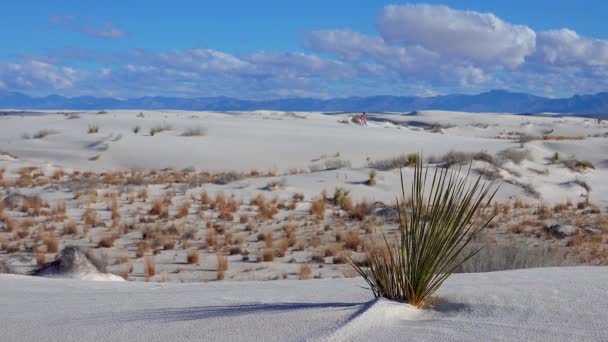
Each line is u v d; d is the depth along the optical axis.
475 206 4.79
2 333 4.13
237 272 14.35
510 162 31.69
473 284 5.54
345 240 17.91
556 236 19.44
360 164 34.66
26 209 22.50
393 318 4.04
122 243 17.92
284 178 29.28
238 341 3.59
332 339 3.53
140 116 64.00
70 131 45.88
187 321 4.20
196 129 46.31
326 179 28.73
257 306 4.80
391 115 148.38
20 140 42.41
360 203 24.23
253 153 38.75
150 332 3.94
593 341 3.46
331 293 5.61
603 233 19.95
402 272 4.68
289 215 22.80
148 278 13.54
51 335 4.00
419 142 42.50
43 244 17.31
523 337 3.55
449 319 4.03
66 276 11.31
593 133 78.19
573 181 30.42
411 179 27.61
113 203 23.22
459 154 31.69
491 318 4.01
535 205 25.56
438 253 4.53
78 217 21.66
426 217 4.84
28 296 6.09
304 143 41.94
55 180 30.44
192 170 34.34
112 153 38.00
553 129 83.44
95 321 4.40
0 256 15.81
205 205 24.22
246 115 87.75
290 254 16.73
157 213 22.56
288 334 3.68
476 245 15.12
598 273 6.48
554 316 3.97
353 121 67.25
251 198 25.73
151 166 35.59
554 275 6.37
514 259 12.30
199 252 16.88
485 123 109.31
